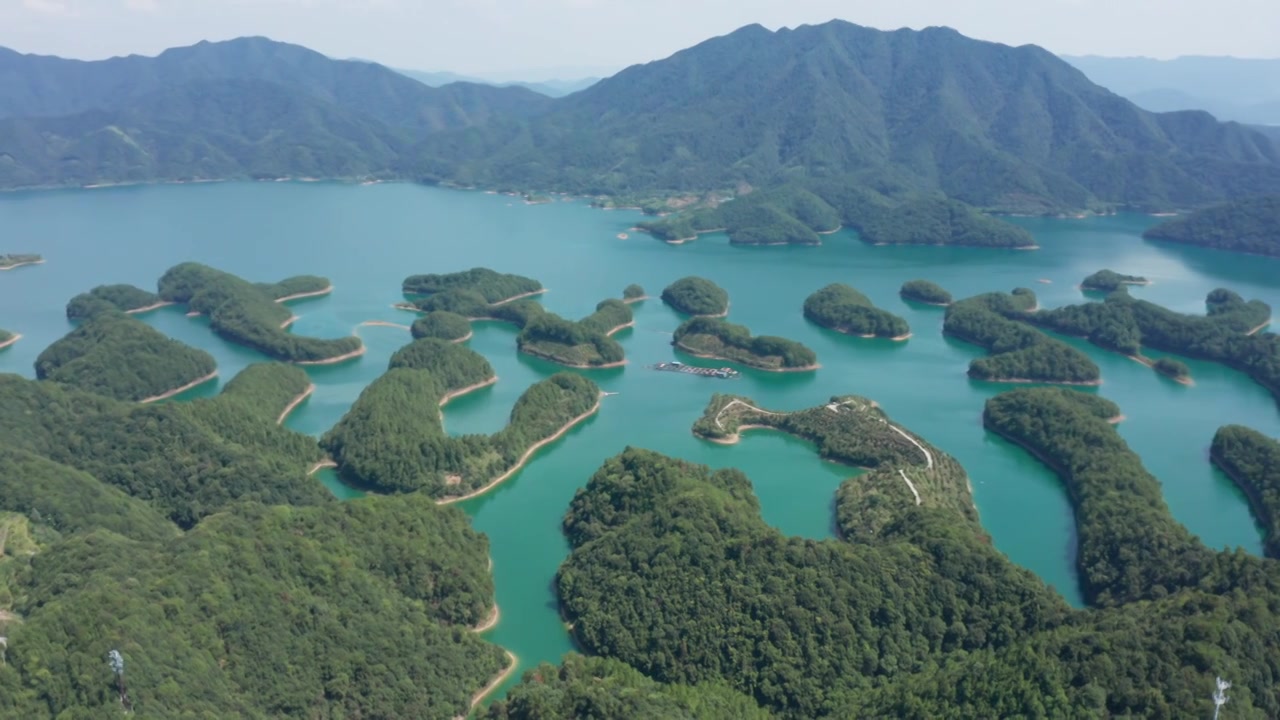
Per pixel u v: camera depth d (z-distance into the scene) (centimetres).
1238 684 15638
